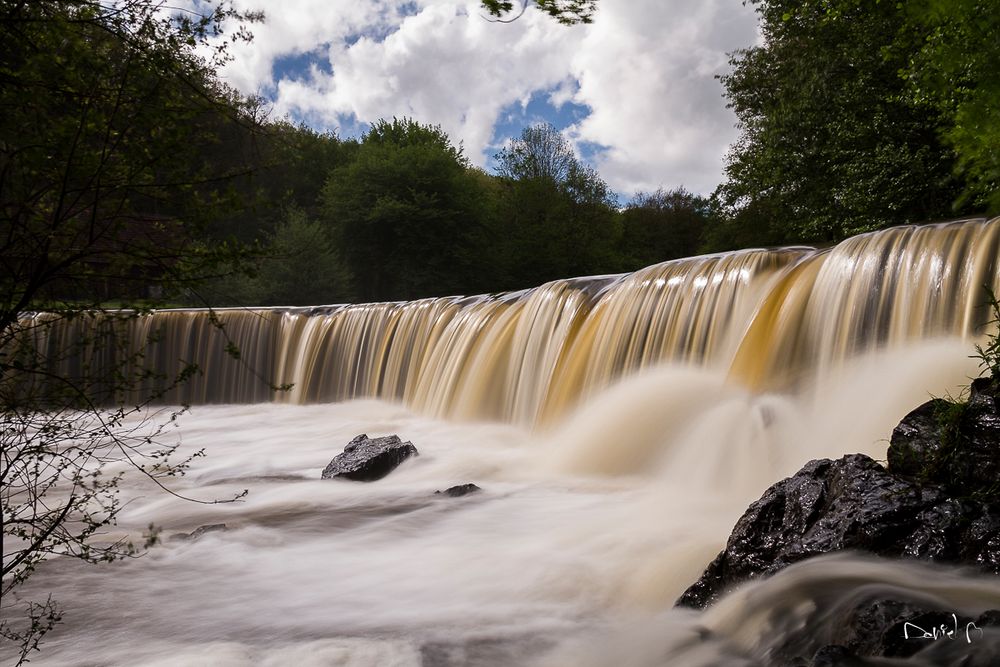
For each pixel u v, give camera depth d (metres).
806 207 24.52
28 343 3.10
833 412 8.86
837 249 10.24
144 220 3.16
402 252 56.84
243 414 20.72
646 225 86.38
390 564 6.94
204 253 3.26
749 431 9.23
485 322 17.16
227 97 3.19
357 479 10.88
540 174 68.25
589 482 10.01
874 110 20.77
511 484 10.16
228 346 3.34
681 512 8.02
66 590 6.17
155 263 3.20
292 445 15.29
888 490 4.73
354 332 22.19
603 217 69.88
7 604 5.86
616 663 4.57
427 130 69.25
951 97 11.41
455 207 58.25
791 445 8.77
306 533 8.02
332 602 6.01
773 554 4.89
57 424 3.23
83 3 2.86
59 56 2.87
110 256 3.10
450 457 11.98
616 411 11.38
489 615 5.61
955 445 4.89
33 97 2.87
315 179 66.75
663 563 6.21
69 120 2.90
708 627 4.62
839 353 9.45
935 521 4.44
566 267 65.69
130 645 5.18
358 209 56.66
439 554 7.17
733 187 35.97
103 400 3.34
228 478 11.30
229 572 6.75
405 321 20.59
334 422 18.22
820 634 3.83
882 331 9.10
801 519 4.97
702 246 53.28
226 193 3.25
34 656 5.01
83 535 3.62
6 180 2.90
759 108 31.66
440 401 17.27
